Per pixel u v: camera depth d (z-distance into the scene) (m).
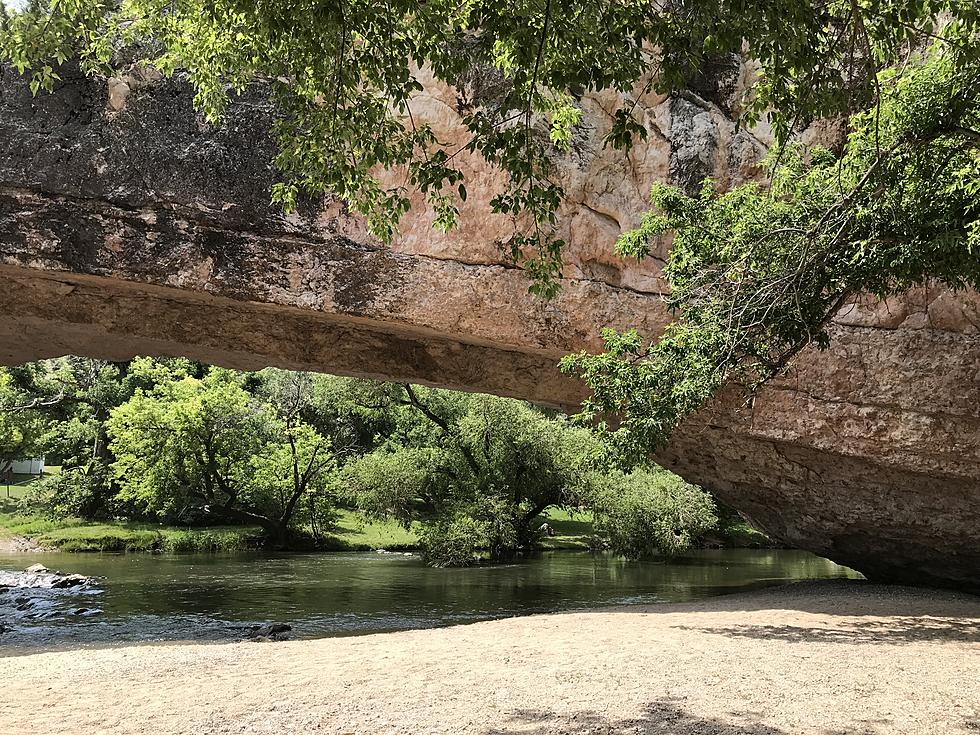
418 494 28.61
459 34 6.57
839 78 6.64
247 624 12.99
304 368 13.71
